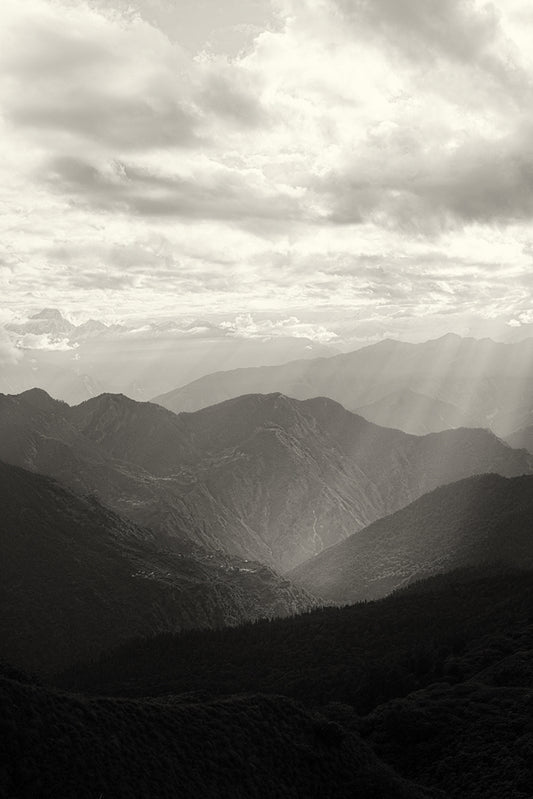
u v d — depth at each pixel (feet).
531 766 255.50
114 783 189.98
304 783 229.86
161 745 211.20
